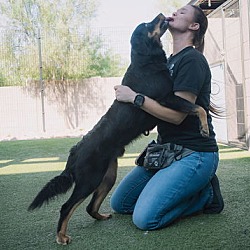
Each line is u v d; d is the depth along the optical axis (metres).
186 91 2.47
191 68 2.49
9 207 3.14
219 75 7.09
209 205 2.70
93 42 12.52
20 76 12.12
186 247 2.09
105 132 2.53
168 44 4.72
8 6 12.48
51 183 2.43
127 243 2.22
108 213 2.89
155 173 2.72
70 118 12.16
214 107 3.09
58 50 12.23
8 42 12.08
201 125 2.45
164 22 2.74
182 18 2.69
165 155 2.59
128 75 2.75
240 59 6.27
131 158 5.79
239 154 5.70
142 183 2.80
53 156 6.46
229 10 6.50
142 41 2.73
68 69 12.31
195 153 2.54
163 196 2.43
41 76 11.85
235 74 6.49
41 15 12.36
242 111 6.34
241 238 2.18
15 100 11.88
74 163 2.47
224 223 2.48
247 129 6.11
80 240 2.32
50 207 3.09
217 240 2.17
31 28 12.23
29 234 2.47
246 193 3.24
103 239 2.31
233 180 3.79
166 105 2.50
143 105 2.48
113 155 2.55
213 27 7.24
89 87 12.19
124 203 2.83
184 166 2.50
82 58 12.45
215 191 2.69
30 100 11.93
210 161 2.56
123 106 2.59
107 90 12.23
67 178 2.46
